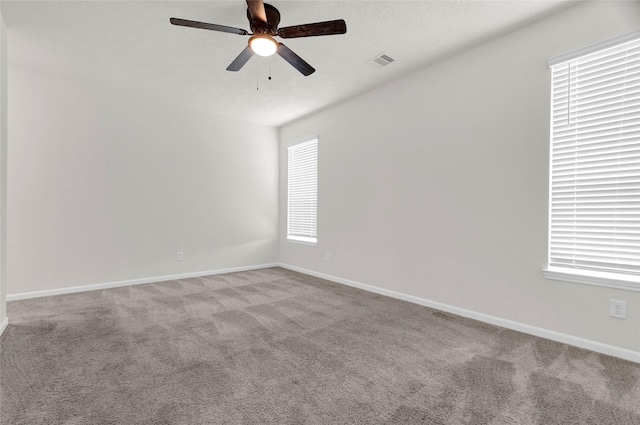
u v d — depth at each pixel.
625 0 2.09
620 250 2.17
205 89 3.92
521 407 1.60
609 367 1.99
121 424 1.46
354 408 1.59
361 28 2.61
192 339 2.44
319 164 4.71
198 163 4.71
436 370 1.97
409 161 3.46
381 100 3.77
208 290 3.93
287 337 2.49
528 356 2.16
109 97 3.97
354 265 4.14
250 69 3.36
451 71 3.07
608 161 2.21
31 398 1.65
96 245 3.91
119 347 2.28
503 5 2.32
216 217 4.90
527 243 2.56
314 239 4.95
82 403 1.62
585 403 1.63
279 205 5.66
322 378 1.88
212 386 1.79
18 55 3.10
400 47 2.91
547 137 2.45
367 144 3.96
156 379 1.85
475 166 2.89
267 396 1.69
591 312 2.24
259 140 5.37
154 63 3.25
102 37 2.76
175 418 1.51
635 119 2.10
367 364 2.05
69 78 3.65
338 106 4.39
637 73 2.09
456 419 1.51
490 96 2.78
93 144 3.87
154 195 4.33
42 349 2.24
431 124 3.24
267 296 3.67
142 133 4.22
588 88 2.29
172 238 4.49
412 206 3.43
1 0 2.25
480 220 2.85
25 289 3.48
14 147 3.41
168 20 2.51
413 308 3.22
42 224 3.57
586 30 2.25
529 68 2.54
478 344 2.35
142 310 3.13
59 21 2.52
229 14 2.46
